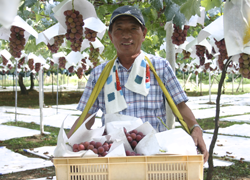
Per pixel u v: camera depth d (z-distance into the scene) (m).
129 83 2.24
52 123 10.85
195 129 2.09
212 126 9.55
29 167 5.32
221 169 5.07
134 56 2.27
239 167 5.13
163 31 4.48
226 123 10.11
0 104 18.98
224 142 7.07
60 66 6.18
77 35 2.40
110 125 1.92
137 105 2.26
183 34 3.10
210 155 3.29
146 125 1.87
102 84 2.25
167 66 2.32
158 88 2.30
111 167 1.40
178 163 1.41
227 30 1.54
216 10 3.76
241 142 7.02
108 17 4.31
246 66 2.63
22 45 2.68
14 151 6.62
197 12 2.03
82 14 2.41
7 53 7.34
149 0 2.71
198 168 1.40
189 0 2.00
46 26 4.13
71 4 2.30
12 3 0.64
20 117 12.66
